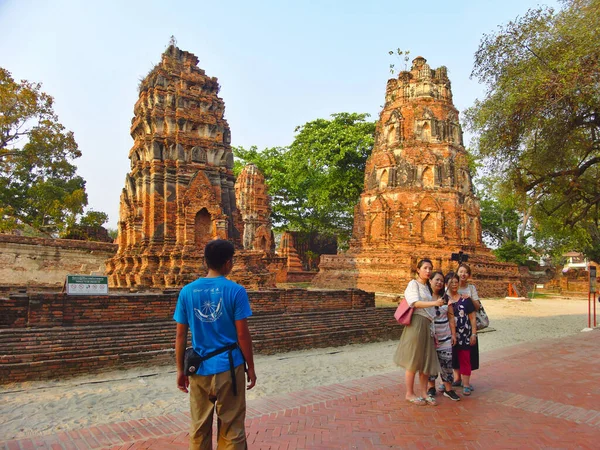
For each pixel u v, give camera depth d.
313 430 7.07
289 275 51.44
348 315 17.36
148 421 7.56
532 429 7.20
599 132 16.64
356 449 6.35
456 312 9.31
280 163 55.50
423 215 38.69
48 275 27.28
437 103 41.19
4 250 26.12
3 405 8.86
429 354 8.31
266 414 7.84
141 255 19.95
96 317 12.32
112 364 11.49
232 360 4.87
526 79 15.03
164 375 11.50
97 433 6.98
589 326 20.94
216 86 22.53
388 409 8.12
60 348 11.09
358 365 13.42
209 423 4.87
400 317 8.47
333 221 58.09
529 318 25.77
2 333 10.63
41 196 38.56
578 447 6.52
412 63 43.16
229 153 22.48
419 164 39.84
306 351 15.27
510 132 16.44
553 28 15.40
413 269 35.72
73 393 9.76
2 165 34.09
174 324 13.00
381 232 39.66
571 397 8.96
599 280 47.31
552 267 57.53
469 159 19.36
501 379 10.41
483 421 7.54
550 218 21.94
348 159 50.06
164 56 21.80
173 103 21.23
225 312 4.94
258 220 47.78
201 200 20.25
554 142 16.58
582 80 13.59
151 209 20.28
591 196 19.78
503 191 19.59
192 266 19.12
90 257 28.77
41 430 7.73
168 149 20.84
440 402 8.59
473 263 37.84
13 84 32.56
